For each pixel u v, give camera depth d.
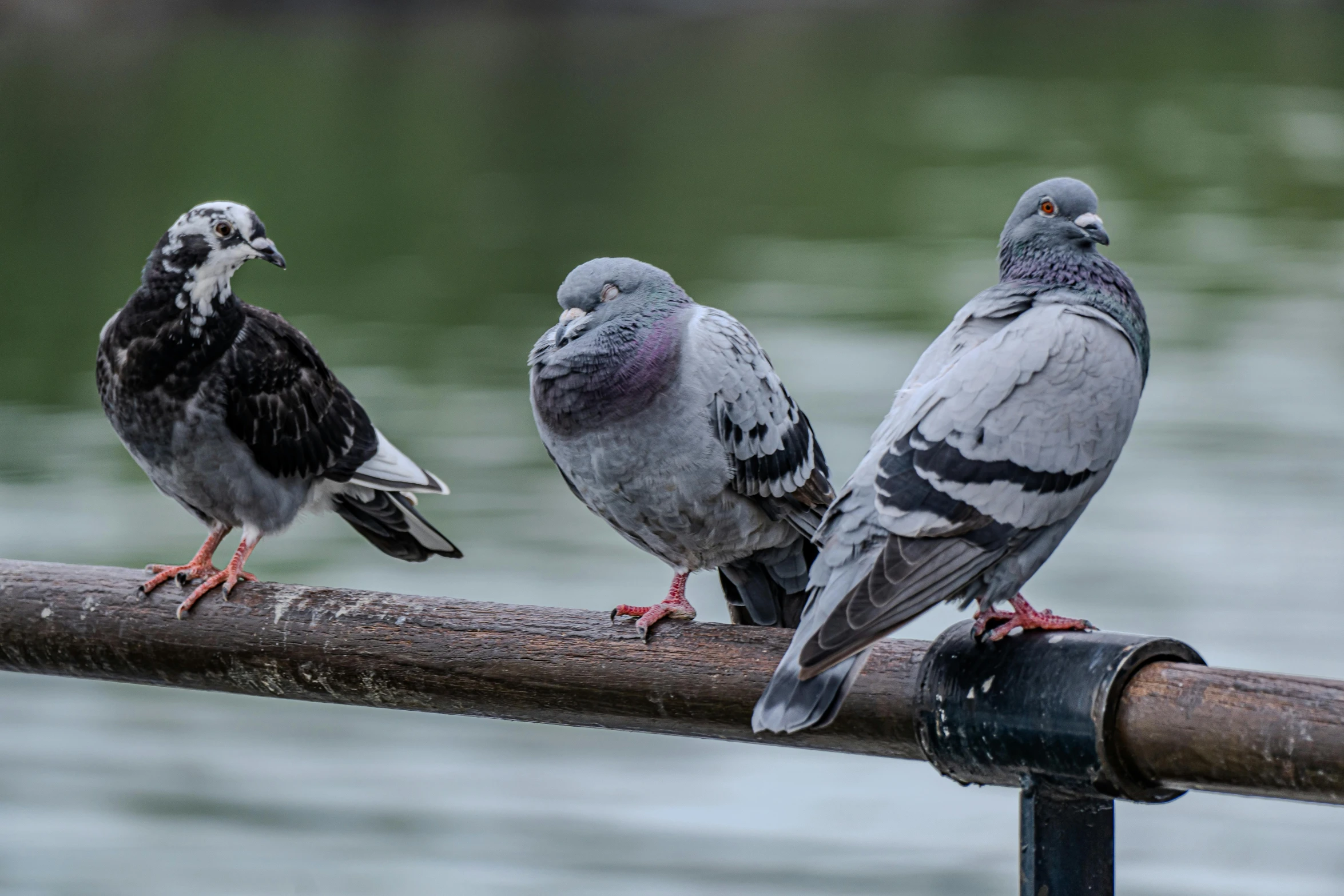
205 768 12.20
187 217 6.98
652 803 11.74
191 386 6.99
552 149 48.66
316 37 63.53
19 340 27.27
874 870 10.91
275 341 7.19
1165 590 15.77
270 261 6.98
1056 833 4.45
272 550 17.44
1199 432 21.48
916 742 4.59
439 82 56.94
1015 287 5.73
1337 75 69.00
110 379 7.08
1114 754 4.20
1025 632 4.48
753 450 6.25
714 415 6.21
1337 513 17.95
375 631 5.35
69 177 39.53
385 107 51.62
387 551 7.69
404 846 11.12
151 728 12.96
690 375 6.20
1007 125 55.38
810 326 27.39
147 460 7.25
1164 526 17.67
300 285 31.53
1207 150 50.22
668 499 6.34
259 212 37.88
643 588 15.95
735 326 6.45
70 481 19.67
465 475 19.78
